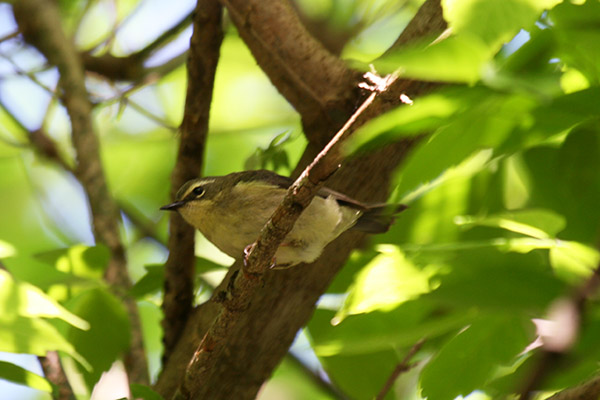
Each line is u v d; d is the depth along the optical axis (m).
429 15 7.36
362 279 5.78
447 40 3.35
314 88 8.12
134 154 14.13
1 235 13.68
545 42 4.95
